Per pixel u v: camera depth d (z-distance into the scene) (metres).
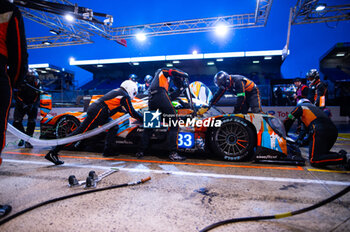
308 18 10.77
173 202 1.55
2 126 1.33
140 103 3.50
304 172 2.30
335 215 1.35
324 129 2.44
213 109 3.35
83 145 3.62
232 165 2.61
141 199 1.60
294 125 9.59
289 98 12.32
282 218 1.32
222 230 1.18
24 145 3.99
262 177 2.12
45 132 3.85
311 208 1.25
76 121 3.64
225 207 1.46
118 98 2.72
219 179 2.06
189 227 1.21
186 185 1.90
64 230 1.19
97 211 1.41
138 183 1.93
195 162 2.78
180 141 2.96
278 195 1.66
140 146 2.97
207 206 1.48
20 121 3.85
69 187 1.85
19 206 1.48
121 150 3.60
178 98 3.23
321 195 1.66
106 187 1.81
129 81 2.85
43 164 2.66
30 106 3.81
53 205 1.50
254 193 1.71
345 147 3.86
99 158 3.03
